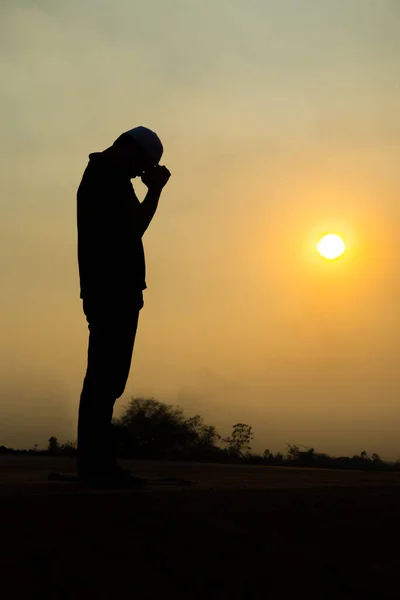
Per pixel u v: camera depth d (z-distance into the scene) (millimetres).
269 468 8117
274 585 2998
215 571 2910
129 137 4289
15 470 5648
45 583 2486
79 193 4215
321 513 3688
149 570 2760
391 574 3414
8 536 2619
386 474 7445
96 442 4184
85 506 2967
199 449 13102
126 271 4215
